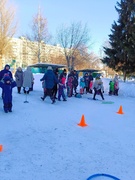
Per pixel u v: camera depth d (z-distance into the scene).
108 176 3.96
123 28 26.88
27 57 57.84
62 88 12.73
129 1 26.03
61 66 34.62
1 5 31.97
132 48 24.66
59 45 52.84
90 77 18.00
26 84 13.71
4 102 8.53
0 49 33.00
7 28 32.72
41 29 44.16
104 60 27.92
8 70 9.78
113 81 18.94
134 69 26.75
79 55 50.56
